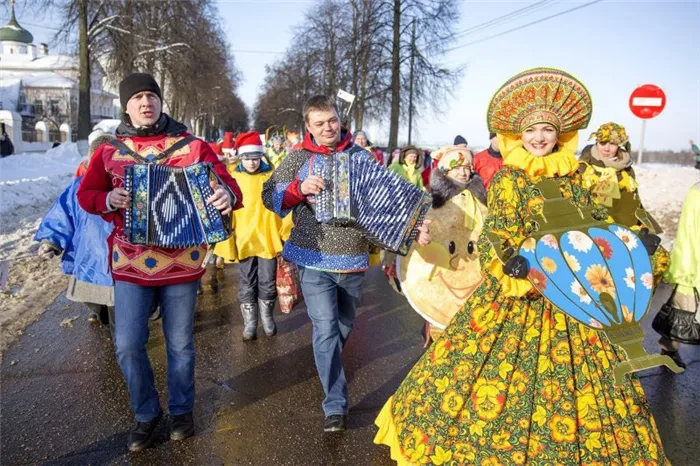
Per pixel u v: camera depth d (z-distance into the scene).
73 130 55.16
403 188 3.67
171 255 3.44
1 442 3.59
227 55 45.91
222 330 5.85
